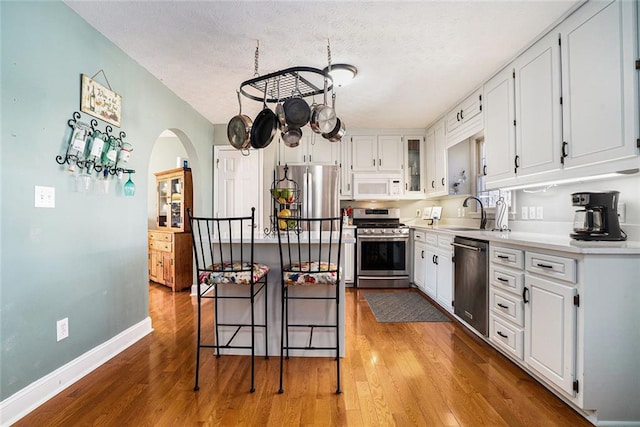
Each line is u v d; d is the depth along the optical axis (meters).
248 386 1.86
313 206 4.36
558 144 2.01
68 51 1.90
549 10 1.90
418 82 2.95
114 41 2.27
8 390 1.54
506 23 2.04
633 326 1.53
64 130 1.87
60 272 1.84
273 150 4.38
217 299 2.33
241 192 4.32
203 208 4.06
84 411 1.62
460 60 2.52
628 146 1.56
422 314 3.21
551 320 1.73
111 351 2.24
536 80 2.21
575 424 1.53
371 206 4.96
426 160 4.54
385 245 4.39
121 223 2.38
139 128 2.62
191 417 1.57
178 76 2.84
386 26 2.08
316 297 2.28
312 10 1.92
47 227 1.76
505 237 2.20
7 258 1.54
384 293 4.07
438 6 1.88
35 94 1.69
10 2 1.56
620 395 1.52
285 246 2.33
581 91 1.83
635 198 1.83
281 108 2.29
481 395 1.77
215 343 2.34
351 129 4.59
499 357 2.24
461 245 2.79
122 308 2.39
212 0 1.83
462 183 3.85
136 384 1.88
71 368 1.89
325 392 1.80
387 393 1.78
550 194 2.49
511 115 2.49
